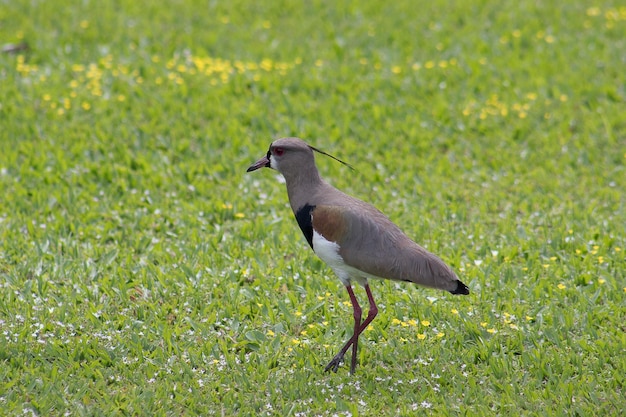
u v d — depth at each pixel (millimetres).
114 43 19406
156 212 13148
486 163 15172
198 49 19188
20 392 8961
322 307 10727
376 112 16609
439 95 17391
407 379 9391
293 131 16000
